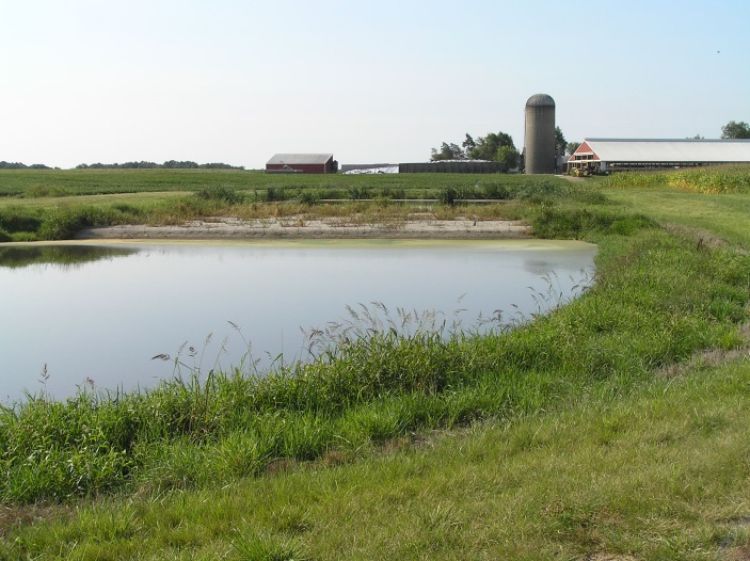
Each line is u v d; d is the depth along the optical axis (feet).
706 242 65.00
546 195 119.55
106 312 47.44
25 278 62.34
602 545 13.33
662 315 37.24
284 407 25.07
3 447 21.65
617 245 72.13
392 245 85.05
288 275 61.93
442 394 26.16
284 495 16.74
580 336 33.63
